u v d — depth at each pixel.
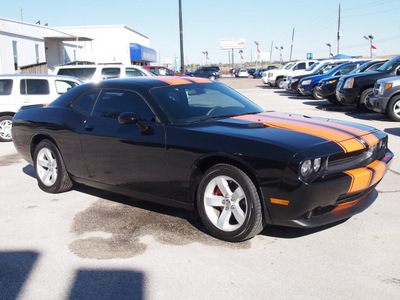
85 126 4.48
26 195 5.11
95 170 4.48
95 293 2.83
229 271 3.06
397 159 6.31
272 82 27.28
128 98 4.25
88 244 3.61
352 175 3.29
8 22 20.70
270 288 2.81
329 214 3.39
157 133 3.84
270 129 3.62
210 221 3.61
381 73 11.83
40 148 5.12
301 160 3.07
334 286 2.81
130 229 3.91
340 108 14.02
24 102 9.24
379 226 3.78
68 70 13.74
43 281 3.01
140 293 2.81
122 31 34.72
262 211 3.35
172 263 3.21
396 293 2.70
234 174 3.37
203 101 4.35
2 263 3.30
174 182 3.77
